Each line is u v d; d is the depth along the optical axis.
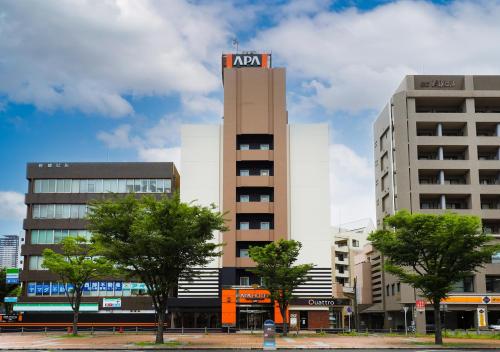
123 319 70.00
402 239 41.69
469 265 41.31
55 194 73.25
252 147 70.69
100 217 41.16
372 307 83.94
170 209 39.12
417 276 41.25
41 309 70.06
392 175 74.19
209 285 66.31
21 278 71.38
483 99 74.12
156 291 40.16
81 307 69.88
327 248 67.56
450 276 40.81
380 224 80.25
